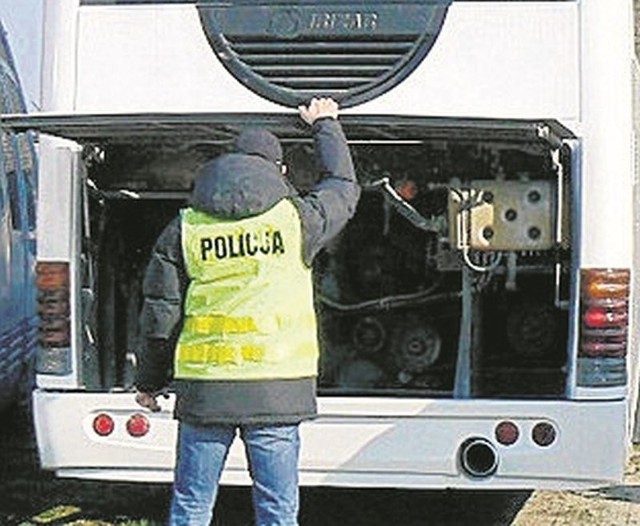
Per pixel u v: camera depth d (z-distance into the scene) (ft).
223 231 20.58
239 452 24.79
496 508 30.12
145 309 20.97
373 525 28.71
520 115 24.49
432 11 24.67
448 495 31.17
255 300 20.48
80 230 25.67
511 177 25.26
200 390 20.49
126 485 32.14
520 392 26.35
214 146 26.18
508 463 24.48
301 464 24.75
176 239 20.72
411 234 27.45
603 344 24.25
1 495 31.45
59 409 25.55
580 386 24.32
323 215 20.95
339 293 27.84
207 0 25.21
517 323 26.86
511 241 24.73
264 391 20.40
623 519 29.25
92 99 25.46
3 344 32.37
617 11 24.43
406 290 27.76
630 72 24.80
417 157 25.57
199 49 25.25
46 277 25.66
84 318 25.81
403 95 24.72
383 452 24.67
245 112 23.57
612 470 24.36
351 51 24.82
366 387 27.86
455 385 25.59
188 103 25.26
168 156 26.27
